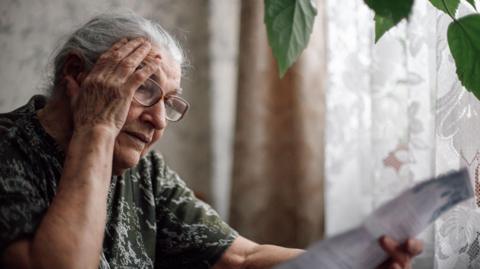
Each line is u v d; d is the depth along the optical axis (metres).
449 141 1.44
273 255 1.32
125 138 1.12
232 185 2.02
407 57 1.71
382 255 0.94
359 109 1.90
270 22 0.75
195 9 2.19
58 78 1.14
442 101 1.46
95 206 1.00
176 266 1.37
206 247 1.35
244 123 1.99
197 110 2.19
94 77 1.08
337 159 1.95
